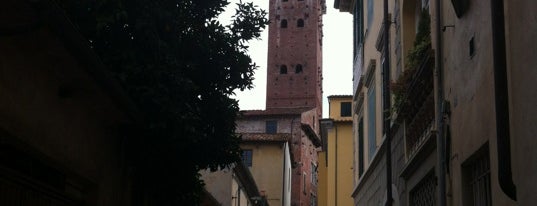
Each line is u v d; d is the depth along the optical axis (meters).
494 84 7.98
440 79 11.77
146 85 11.61
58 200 9.57
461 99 10.45
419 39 13.70
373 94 21.44
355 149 27.16
